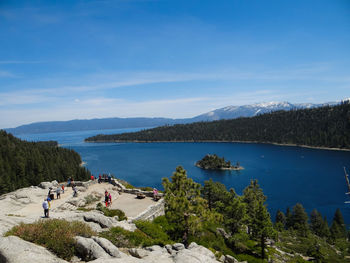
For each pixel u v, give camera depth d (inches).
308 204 4288.9
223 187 3366.1
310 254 2361.0
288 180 5831.7
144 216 1101.1
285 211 4025.6
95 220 804.0
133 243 721.6
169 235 1005.8
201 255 596.4
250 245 1770.4
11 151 5428.2
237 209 1694.1
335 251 2748.5
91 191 1494.8
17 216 786.8
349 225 3506.4
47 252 468.1
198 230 1061.8
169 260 572.4
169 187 1113.4
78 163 7391.7
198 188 1141.7
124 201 1354.6
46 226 561.9
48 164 5477.4
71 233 547.8
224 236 1593.3
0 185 3981.3
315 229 3548.2
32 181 4726.9
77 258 499.5
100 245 537.3
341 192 4805.6
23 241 462.6
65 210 1125.7
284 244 2632.9
